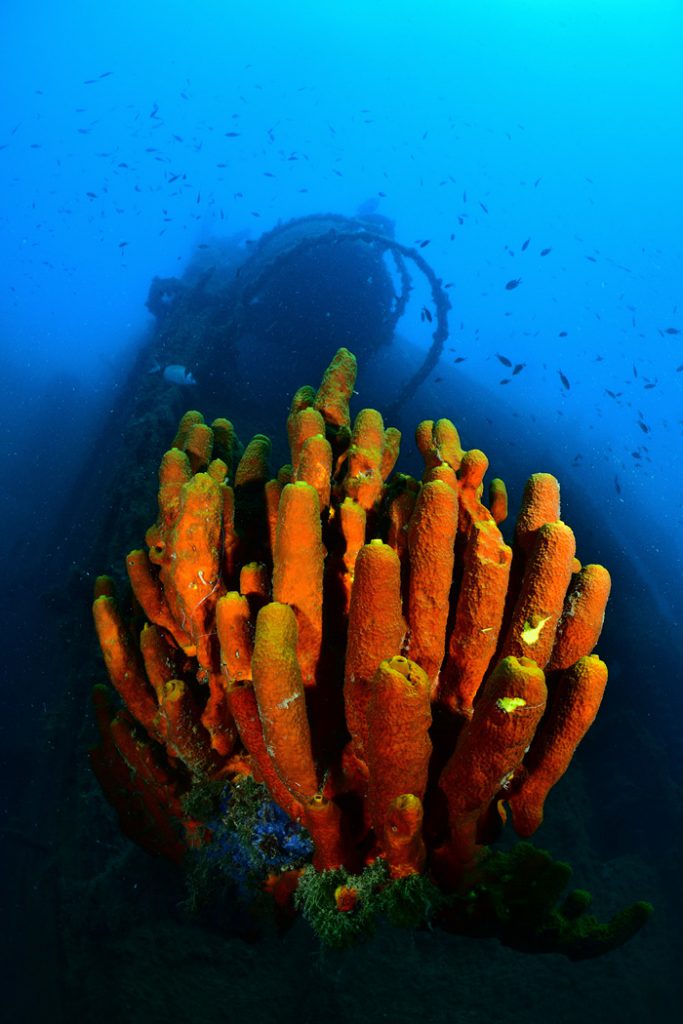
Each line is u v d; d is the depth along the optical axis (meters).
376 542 1.48
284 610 1.46
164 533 2.15
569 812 6.99
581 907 1.89
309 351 14.11
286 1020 4.03
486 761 1.44
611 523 13.51
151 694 2.18
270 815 2.09
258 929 2.47
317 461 2.05
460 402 17.09
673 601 11.40
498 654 1.82
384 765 1.43
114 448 10.62
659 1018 5.43
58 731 5.47
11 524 9.47
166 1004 3.70
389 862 1.63
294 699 1.44
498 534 1.65
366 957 4.66
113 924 4.12
